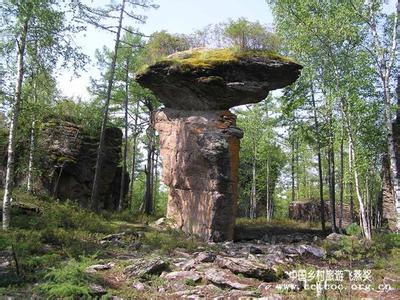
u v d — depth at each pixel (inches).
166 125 749.3
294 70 673.6
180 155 710.5
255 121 1283.2
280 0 768.9
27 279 335.6
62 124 907.4
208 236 652.1
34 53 570.6
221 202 657.6
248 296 328.2
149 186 1098.1
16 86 550.6
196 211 679.7
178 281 359.3
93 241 510.9
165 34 778.8
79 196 903.7
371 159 856.9
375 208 1204.5
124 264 398.0
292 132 984.9
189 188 697.0
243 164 1483.8
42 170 821.9
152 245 527.5
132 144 1374.3
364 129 802.8
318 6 717.9
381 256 514.3
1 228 512.7
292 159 1376.7
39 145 852.0
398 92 838.5
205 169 676.7
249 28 707.4
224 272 381.1
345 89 709.9
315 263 476.7
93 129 953.5
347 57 716.0
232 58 662.5
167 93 729.6
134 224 716.7
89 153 934.4
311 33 710.5
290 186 1619.1
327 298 324.8
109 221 724.7
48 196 811.4
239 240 706.8
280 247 547.5
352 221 1044.5
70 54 582.2
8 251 406.0
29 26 552.4
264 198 1553.9
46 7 551.8
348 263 477.1
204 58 679.1
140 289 339.0
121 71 1010.7
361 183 1018.1
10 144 538.6
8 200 523.5
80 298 298.4
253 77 672.4
